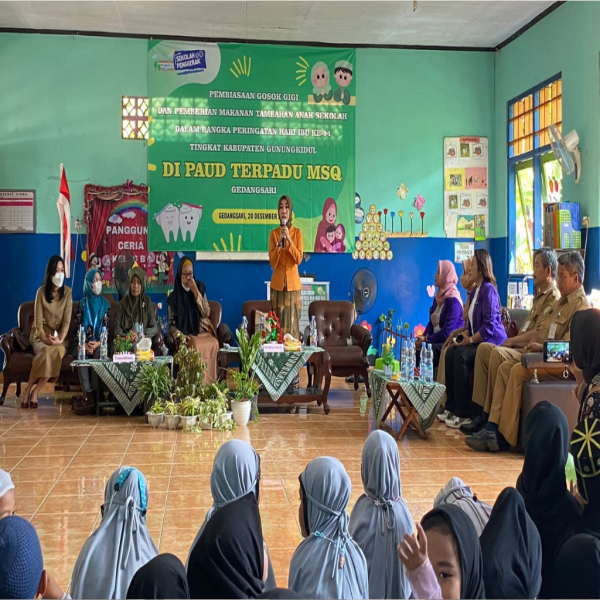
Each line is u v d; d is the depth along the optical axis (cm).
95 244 833
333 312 768
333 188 877
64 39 826
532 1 736
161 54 842
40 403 683
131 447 506
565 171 675
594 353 207
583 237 679
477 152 900
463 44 884
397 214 891
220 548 169
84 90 831
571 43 708
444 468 452
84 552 196
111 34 832
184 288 696
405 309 893
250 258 861
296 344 629
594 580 148
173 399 608
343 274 884
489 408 522
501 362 512
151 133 843
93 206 832
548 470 210
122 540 198
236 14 774
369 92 882
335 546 197
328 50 871
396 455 228
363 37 853
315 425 585
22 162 823
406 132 889
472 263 591
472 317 584
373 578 221
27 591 133
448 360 603
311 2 740
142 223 843
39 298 669
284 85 866
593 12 665
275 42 864
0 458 474
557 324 495
